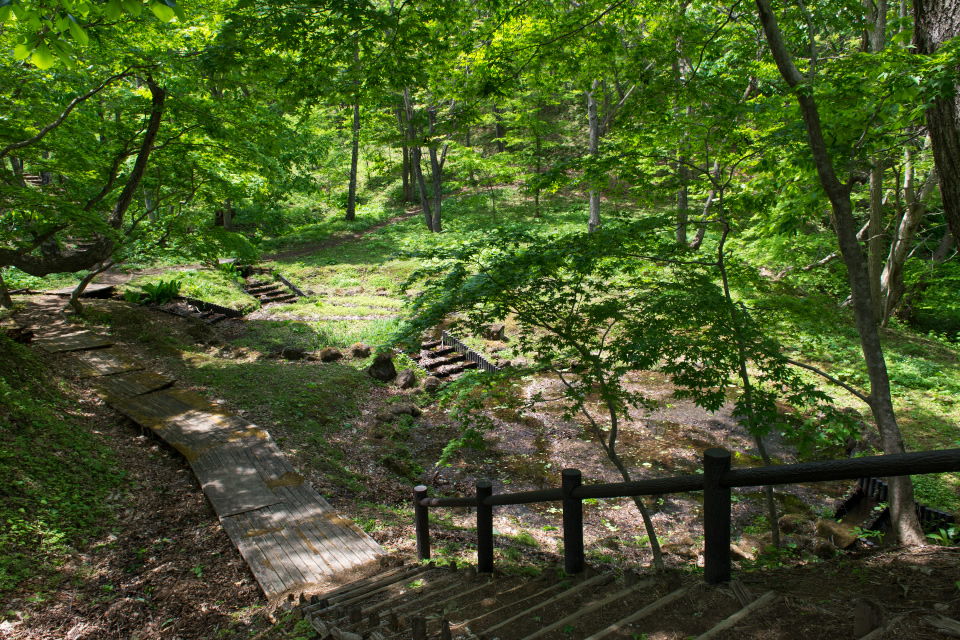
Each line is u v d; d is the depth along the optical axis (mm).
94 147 11797
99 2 7086
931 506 8289
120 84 11641
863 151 7160
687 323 6051
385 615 4160
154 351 13438
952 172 4531
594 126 20875
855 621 2492
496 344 15453
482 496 5043
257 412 10867
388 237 28844
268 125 11977
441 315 6129
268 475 7879
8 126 9992
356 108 21375
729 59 9117
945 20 4727
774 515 6809
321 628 4211
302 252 27078
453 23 8531
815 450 10578
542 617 3461
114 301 16562
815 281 17547
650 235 6926
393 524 7430
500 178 22391
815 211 8945
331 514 6973
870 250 17266
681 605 3080
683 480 3334
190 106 10828
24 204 10180
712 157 8375
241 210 31969
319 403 11688
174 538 6469
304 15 7078
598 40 9523
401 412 12062
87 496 6836
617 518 8680
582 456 10531
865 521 8266
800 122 7297
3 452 6805
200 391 11391
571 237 6672
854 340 16000
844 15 8062
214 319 17078
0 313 14523
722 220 7504
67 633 4672
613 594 3443
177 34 10688
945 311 20281
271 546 6227
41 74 10062
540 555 7055
